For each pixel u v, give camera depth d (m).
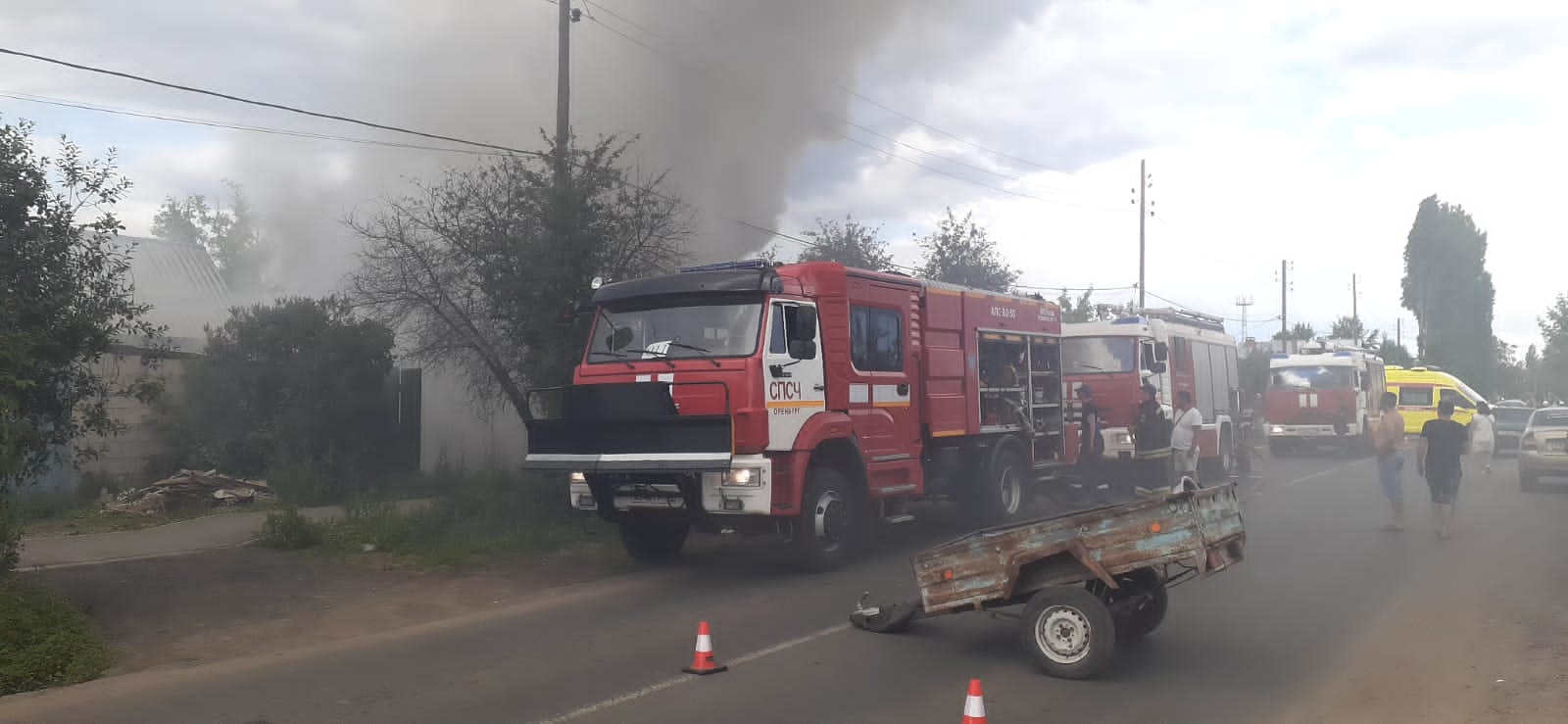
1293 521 15.92
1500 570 11.52
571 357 14.61
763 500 10.73
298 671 7.71
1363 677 7.41
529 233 14.97
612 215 15.30
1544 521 15.85
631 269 15.34
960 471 14.62
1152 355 19.94
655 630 8.99
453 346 16.00
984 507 14.77
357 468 18.06
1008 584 7.70
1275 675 7.47
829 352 11.89
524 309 14.70
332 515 14.32
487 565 12.14
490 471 17.95
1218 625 9.01
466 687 7.27
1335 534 14.53
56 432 9.59
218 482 16.38
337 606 9.94
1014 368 15.85
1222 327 25.53
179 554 12.33
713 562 12.52
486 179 15.88
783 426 11.11
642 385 10.96
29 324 8.98
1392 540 13.95
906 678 7.45
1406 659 7.85
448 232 15.59
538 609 9.90
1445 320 80.50
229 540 13.20
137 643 8.52
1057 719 6.51
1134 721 6.47
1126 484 17.64
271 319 18.64
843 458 12.16
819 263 12.03
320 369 18.08
